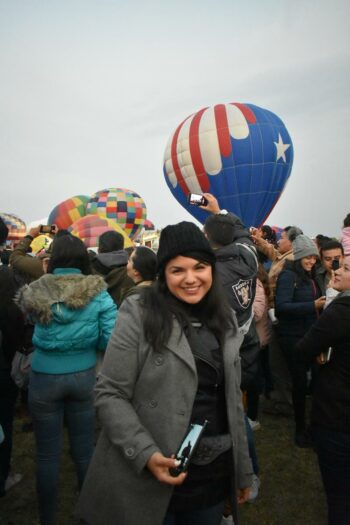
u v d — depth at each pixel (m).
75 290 1.93
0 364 2.26
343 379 1.72
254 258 2.32
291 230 4.13
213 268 1.38
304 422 3.10
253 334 2.32
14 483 2.61
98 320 2.03
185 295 1.30
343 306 1.73
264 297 3.15
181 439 1.21
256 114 9.41
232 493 1.35
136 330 1.26
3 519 2.28
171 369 1.23
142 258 2.48
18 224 25.31
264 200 9.58
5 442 2.45
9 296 2.23
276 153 9.26
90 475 1.33
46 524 1.99
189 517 1.36
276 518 2.33
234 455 1.32
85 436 2.08
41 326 1.94
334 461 1.72
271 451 3.03
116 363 1.25
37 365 1.99
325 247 3.04
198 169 9.41
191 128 9.55
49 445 1.98
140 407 1.25
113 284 3.13
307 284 3.17
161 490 1.22
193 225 1.33
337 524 1.70
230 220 2.26
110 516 1.26
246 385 2.29
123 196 18.27
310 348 1.81
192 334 1.29
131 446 1.17
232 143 9.07
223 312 1.36
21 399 3.70
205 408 1.30
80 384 2.00
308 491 2.56
